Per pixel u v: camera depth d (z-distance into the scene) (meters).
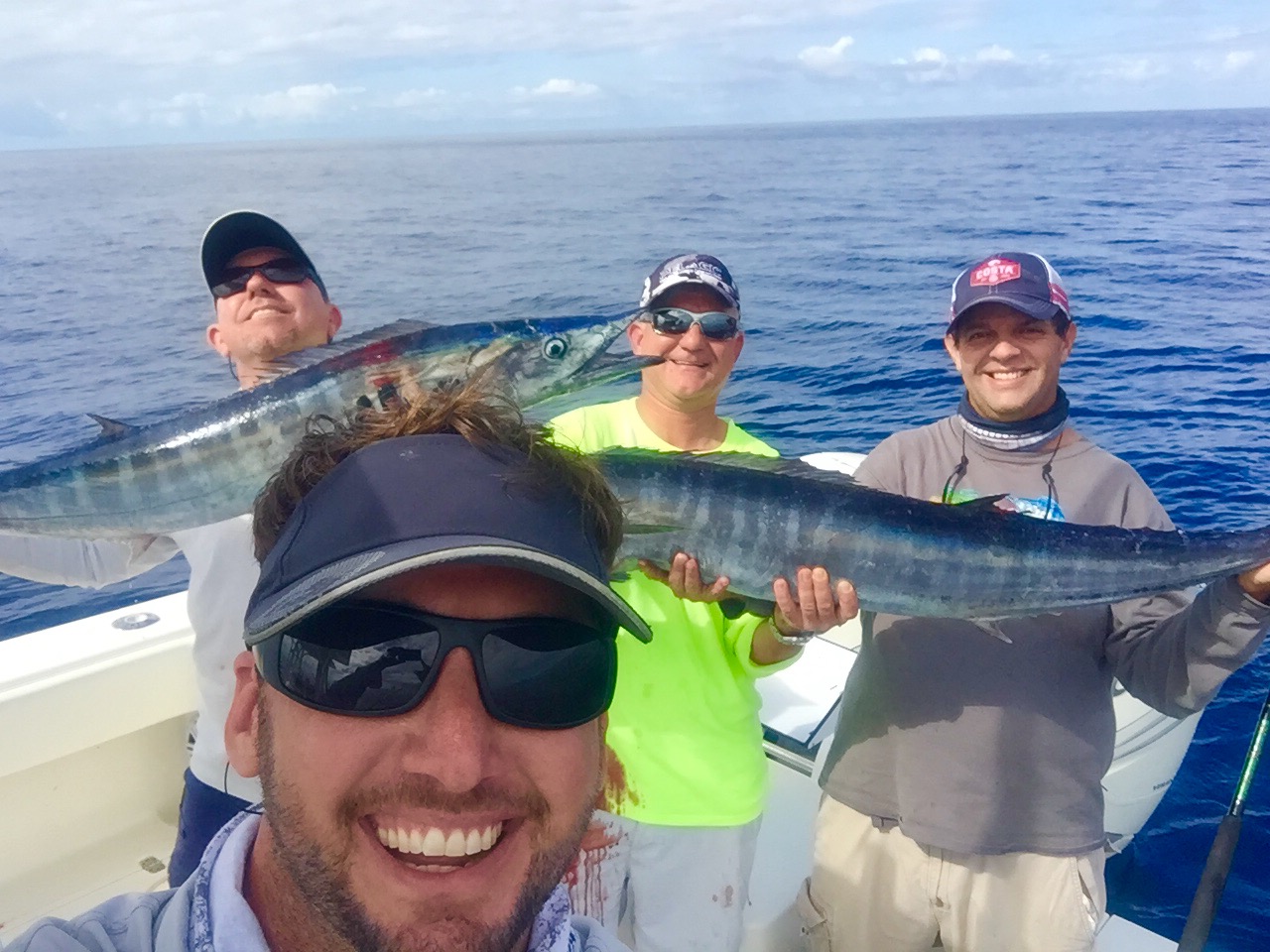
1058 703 2.92
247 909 1.19
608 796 2.98
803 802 3.97
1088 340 15.13
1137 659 2.94
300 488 1.38
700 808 3.01
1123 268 22.14
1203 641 2.70
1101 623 3.04
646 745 3.02
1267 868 4.93
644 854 3.02
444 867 1.19
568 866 1.30
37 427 12.27
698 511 3.12
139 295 24.06
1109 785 4.17
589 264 27.97
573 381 3.45
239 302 3.50
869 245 28.64
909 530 3.10
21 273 28.39
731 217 38.91
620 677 3.06
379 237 36.69
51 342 18.11
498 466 1.32
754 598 3.16
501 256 30.38
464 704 1.20
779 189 51.50
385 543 1.21
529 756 1.24
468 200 53.12
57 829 3.80
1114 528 3.01
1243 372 12.87
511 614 1.26
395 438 1.35
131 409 13.14
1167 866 4.96
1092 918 2.87
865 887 3.06
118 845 3.89
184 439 3.24
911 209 38.47
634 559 3.13
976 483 3.23
